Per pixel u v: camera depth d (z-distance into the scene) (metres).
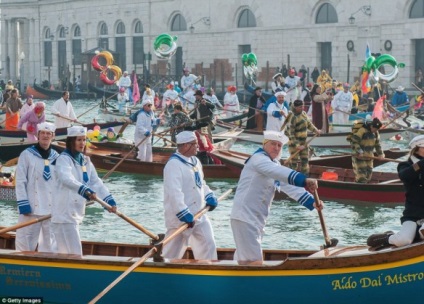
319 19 111.19
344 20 107.38
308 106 64.06
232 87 67.69
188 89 76.19
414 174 17.75
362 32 105.94
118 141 46.75
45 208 20.41
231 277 17.58
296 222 29.62
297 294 17.38
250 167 18.77
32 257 18.39
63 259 18.20
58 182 19.34
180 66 127.75
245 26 119.81
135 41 134.88
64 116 50.12
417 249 17.05
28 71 158.00
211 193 19.73
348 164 38.75
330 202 33.19
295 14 113.00
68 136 19.42
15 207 32.16
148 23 131.75
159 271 17.83
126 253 20.36
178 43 127.38
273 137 18.67
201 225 19.36
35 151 20.48
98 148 43.47
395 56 103.12
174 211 19.00
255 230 18.81
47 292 18.45
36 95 127.06
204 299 17.73
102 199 19.73
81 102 115.31
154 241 18.80
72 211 19.28
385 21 103.62
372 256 17.06
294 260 17.25
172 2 128.12
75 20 145.88
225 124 58.06
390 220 29.83
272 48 116.12
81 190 18.91
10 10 157.75
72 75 143.88
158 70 127.56
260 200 18.78
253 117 56.84
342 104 61.03
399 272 17.17
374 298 17.28
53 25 151.38
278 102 47.16
